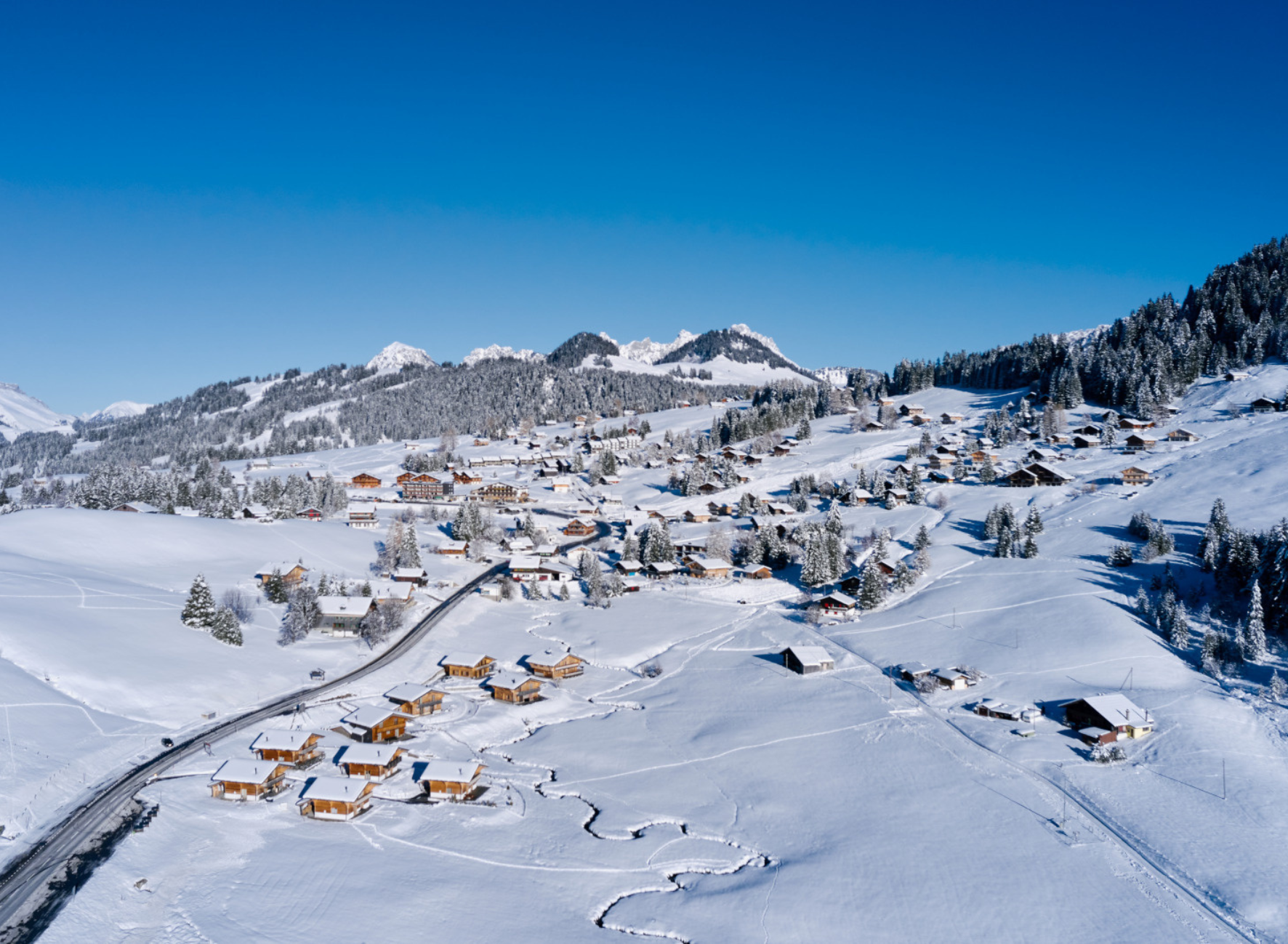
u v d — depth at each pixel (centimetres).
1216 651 9575
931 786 7775
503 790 7969
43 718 7700
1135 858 6438
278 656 10869
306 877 6028
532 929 5675
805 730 9262
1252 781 7306
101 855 5975
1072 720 8744
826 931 5756
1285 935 5466
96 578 11875
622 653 12106
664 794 7956
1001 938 5612
